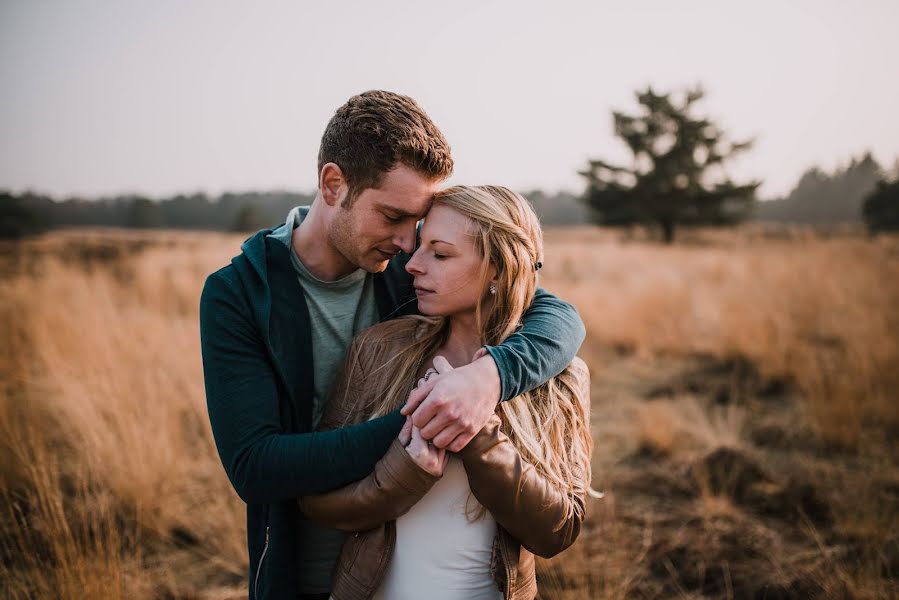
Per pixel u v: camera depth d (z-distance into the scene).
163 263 10.48
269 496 1.15
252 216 45.88
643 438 3.84
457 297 1.31
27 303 5.77
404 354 1.36
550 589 2.48
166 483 2.98
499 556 1.25
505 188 1.36
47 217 31.39
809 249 11.98
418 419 1.10
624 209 30.95
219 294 1.24
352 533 1.27
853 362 4.59
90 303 5.87
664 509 3.09
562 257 15.24
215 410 1.20
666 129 30.47
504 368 1.17
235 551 2.73
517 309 1.34
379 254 1.34
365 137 1.23
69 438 3.30
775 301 7.13
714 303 7.31
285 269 1.34
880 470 3.35
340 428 1.19
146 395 3.65
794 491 3.18
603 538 2.84
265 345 1.25
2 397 3.62
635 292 8.14
